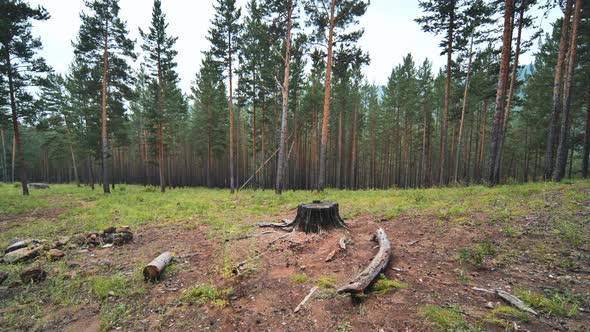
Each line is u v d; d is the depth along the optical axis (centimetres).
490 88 1992
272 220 795
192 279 423
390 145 3828
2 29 1495
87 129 2486
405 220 659
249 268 439
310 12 1361
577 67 1873
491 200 782
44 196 1778
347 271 403
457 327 258
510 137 3225
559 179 1145
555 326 257
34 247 580
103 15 1844
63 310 352
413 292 331
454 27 1567
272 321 300
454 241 496
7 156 4688
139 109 3659
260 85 2420
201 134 3472
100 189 2478
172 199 1502
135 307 349
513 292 320
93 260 524
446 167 3425
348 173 3628
